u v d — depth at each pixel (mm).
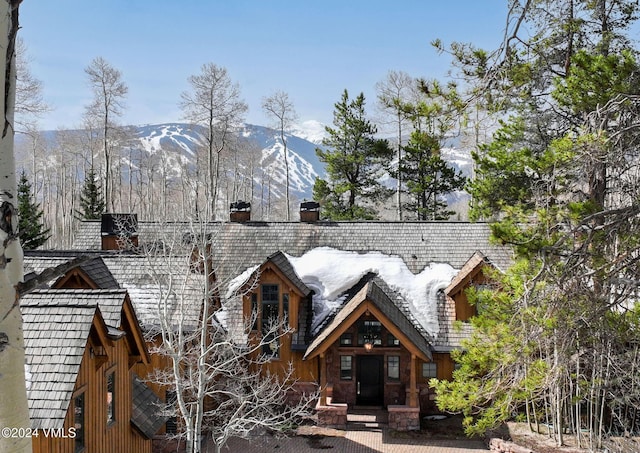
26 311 12836
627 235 9484
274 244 28406
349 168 45469
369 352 24250
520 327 11117
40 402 11266
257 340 24516
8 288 4246
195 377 19859
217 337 22406
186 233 22734
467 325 24750
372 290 23516
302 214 29516
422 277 26469
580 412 20656
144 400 17625
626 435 17062
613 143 9734
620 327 11172
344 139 45219
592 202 10711
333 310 25594
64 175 73562
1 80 4246
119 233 25469
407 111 10859
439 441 21781
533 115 19016
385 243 27969
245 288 24500
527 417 20656
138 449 16828
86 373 12922
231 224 29500
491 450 20797
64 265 4711
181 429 20578
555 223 11062
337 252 27750
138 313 21250
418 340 23391
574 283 9500
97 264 20984
